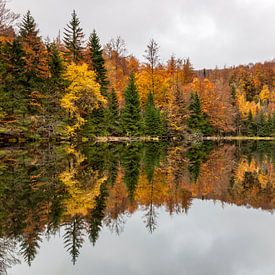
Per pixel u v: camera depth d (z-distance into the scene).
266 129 92.00
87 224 11.57
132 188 18.06
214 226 11.91
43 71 39.88
